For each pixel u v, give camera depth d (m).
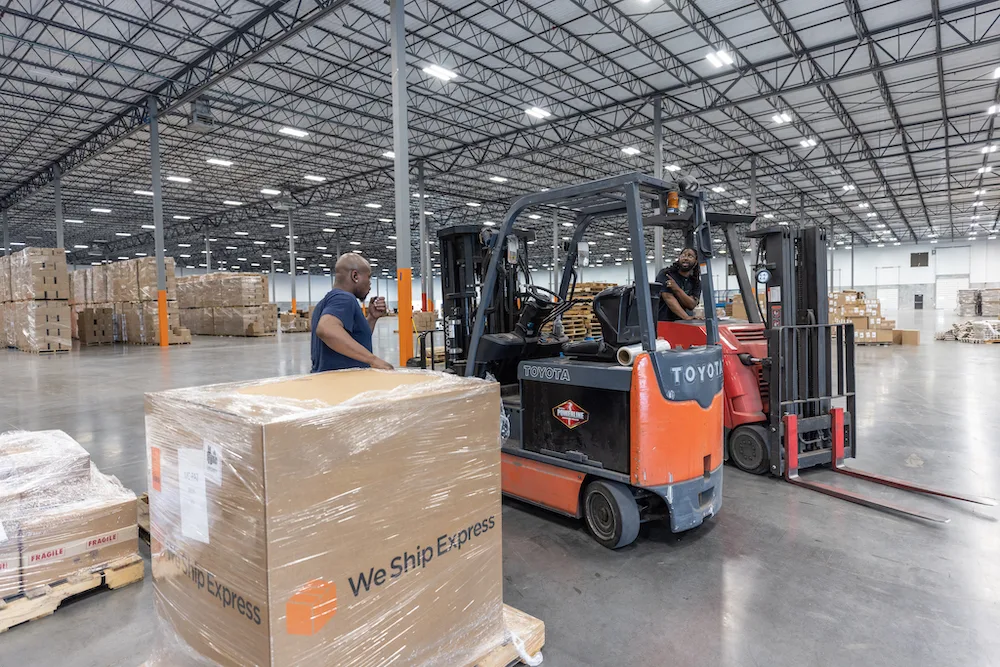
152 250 35.47
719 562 2.70
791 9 9.19
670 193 2.96
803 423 4.05
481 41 10.61
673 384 2.73
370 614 1.26
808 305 4.28
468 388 1.50
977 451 4.59
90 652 2.03
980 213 27.89
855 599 2.35
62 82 11.86
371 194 22.20
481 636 1.59
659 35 10.30
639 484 2.68
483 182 21.27
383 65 11.54
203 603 1.27
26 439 2.64
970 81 11.92
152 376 9.05
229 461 1.13
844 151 17.12
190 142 15.62
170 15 9.59
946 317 27.72
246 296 19.55
